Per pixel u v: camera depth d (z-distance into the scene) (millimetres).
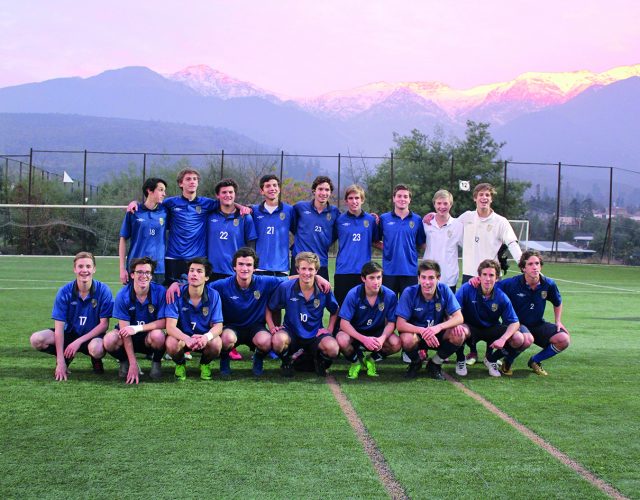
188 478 3795
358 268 7586
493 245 7457
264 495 3586
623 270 24953
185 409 5137
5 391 5574
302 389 5855
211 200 7531
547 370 6875
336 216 7793
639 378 6500
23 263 22797
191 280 5980
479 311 6512
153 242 7215
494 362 6605
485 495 3627
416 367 6441
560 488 3734
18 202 31719
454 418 5012
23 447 4242
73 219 28266
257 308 6488
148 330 6059
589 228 45781
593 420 5008
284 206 7750
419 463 4070
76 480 3750
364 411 5156
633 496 3648
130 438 4441
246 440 4438
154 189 7113
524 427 4824
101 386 5809
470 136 40156
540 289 6641
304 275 6242
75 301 6152
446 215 7543
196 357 7238
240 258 6246
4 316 10148
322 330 6383
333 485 3723
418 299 6379
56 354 6203
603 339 8906
